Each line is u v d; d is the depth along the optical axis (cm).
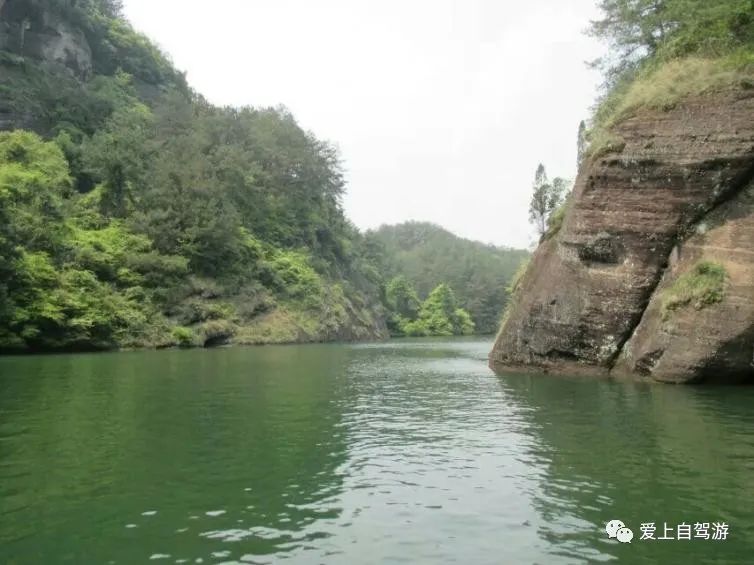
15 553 661
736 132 1892
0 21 7162
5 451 1096
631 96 2167
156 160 5841
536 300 2395
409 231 19738
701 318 1852
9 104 6475
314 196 8731
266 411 1538
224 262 5888
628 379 2080
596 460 1016
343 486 889
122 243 4981
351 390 1973
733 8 2066
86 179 6153
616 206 2100
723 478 905
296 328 6194
